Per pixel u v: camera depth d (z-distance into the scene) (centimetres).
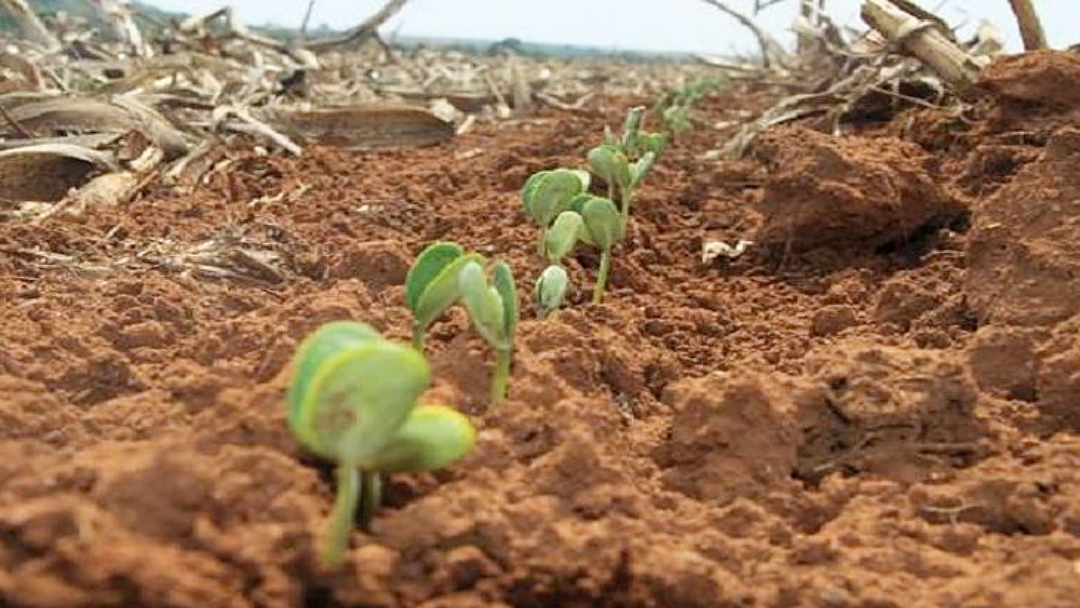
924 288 41
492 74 137
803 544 23
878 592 21
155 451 19
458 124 96
